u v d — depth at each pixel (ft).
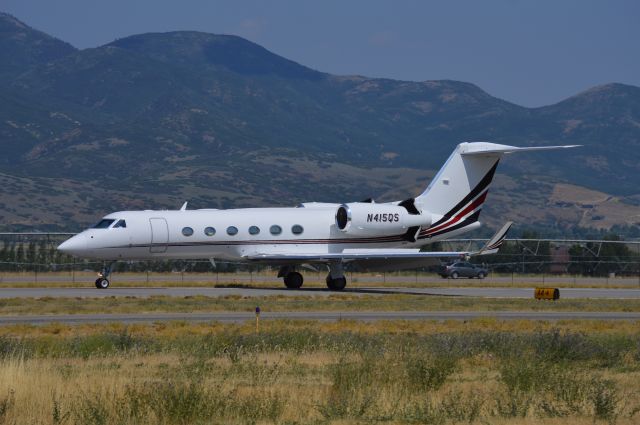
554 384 190.90
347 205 509.35
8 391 169.17
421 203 524.11
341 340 257.75
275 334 263.08
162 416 155.84
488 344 251.80
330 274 506.07
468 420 160.25
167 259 487.61
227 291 474.90
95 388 175.52
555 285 633.20
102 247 468.34
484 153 524.93
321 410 162.09
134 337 258.98
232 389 181.88
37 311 344.90
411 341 254.68
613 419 161.89
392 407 167.73
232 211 502.79
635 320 354.54
